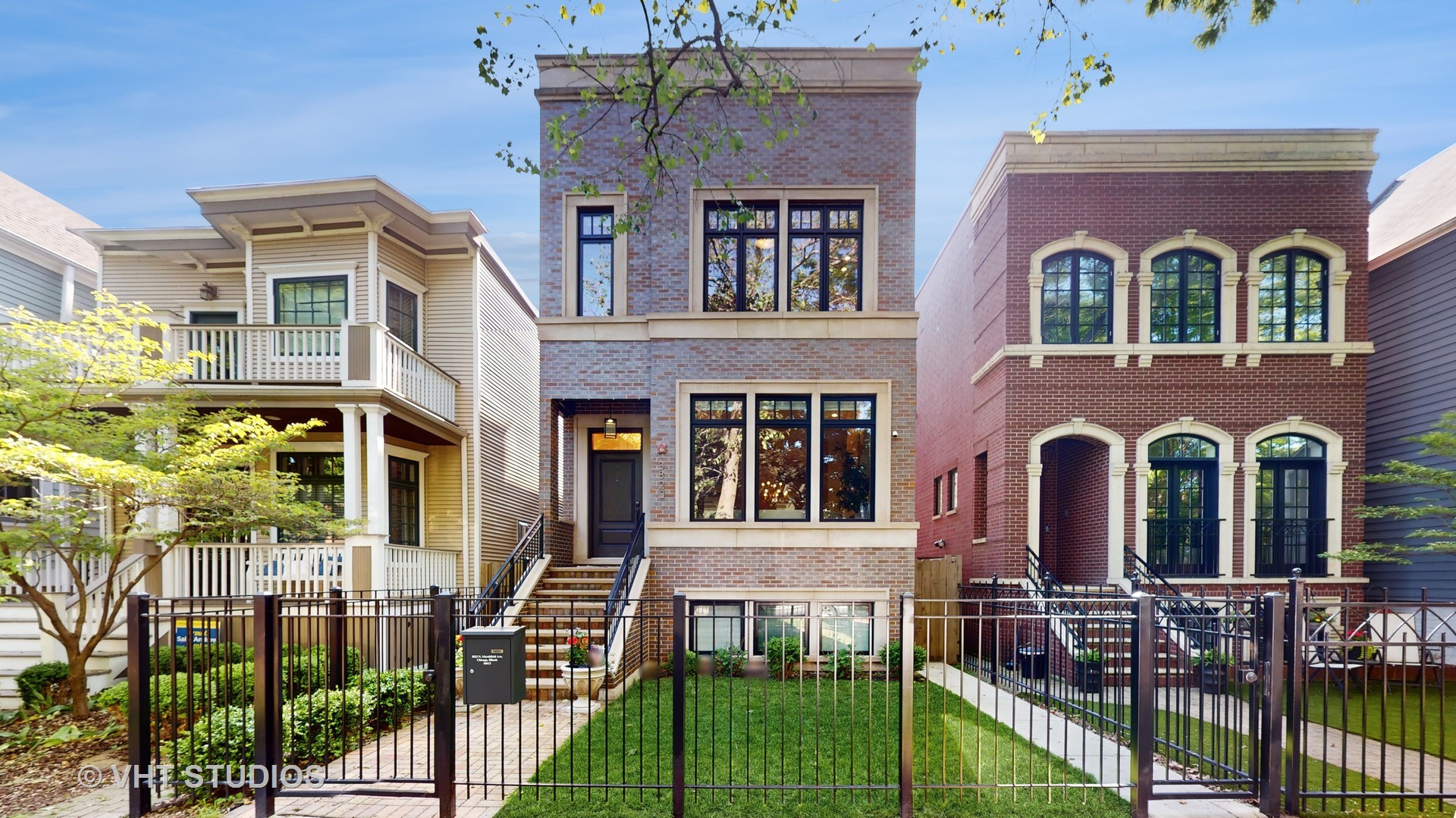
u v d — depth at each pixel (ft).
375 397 33.09
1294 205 37.63
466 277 42.93
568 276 36.68
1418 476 32.50
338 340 35.86
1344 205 37.52
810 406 35.47
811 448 35.37
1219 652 19.33
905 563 34.50
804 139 35.65
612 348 36.60
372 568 32.09
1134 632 15.70
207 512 28.60
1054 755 19.85
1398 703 27.91
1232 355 37.19
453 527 42.34
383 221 38.73
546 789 16.66
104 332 29.30
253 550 31.12
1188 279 38.29
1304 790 16.03
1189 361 37.45
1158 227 37.91
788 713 23.67
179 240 41.11
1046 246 38.06
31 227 43.93
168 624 30.66
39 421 26.48
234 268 42.91
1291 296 38.01
